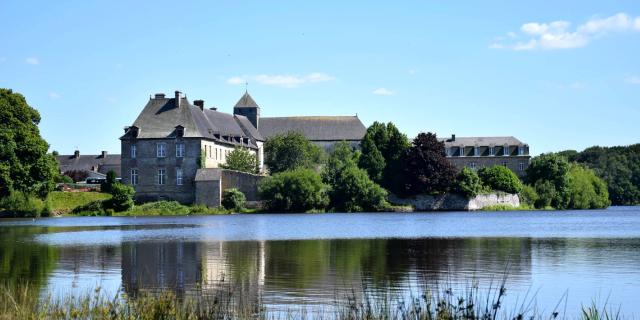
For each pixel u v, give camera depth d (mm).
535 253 42219
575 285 30031
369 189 120312
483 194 128875
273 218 94125
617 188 196250
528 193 136375
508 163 167750
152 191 120375
